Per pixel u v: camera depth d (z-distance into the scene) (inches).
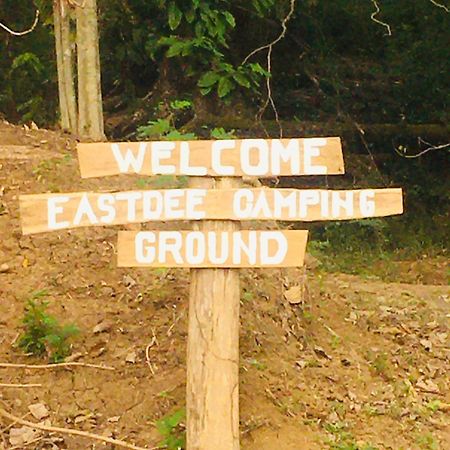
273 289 239.5
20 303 225.5
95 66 350.6
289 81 556.7
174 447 181.0
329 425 196.4
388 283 296.0
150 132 264.4
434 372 225.3
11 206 263.9
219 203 159.6
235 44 516.4
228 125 495.5
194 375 161.5
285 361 215.2
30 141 329.1
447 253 439.2
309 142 160.4
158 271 236.5
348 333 237.3
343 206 161.0
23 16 514.9
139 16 474.3
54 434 189.0
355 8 540.4
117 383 201.6
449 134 543.8
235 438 161.3
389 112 562.9
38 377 203.5
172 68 489.7
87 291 229.9
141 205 159.9
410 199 524.1
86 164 160.2
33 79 517.3
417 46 536.7
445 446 197.6
